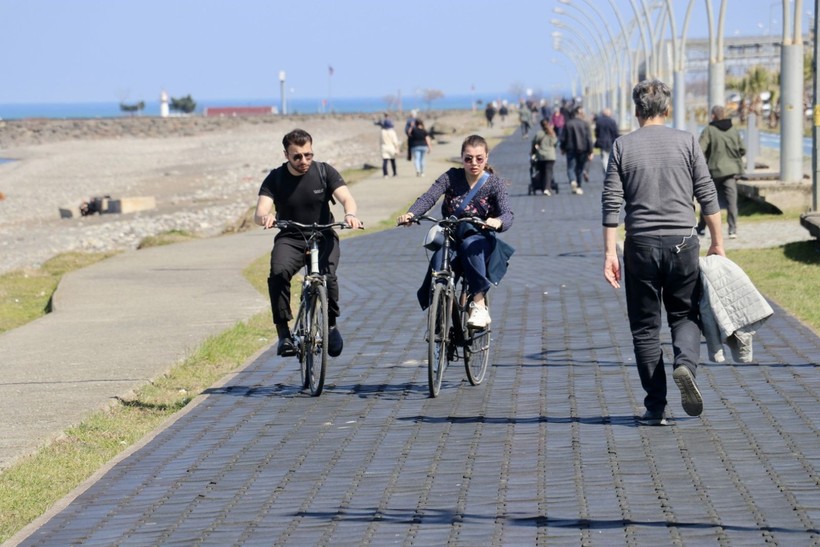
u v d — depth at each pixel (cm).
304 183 2348
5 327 3881
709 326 1888
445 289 2234
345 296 3762
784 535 1398
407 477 1727
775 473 1645
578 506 1548
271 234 6144
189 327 3278
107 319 3481
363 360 2659
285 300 2370
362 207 7581
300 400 2289
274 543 1479
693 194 1889
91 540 1528
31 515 1708
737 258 4150
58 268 5606
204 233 8019
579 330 2895
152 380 2614
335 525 1533
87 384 2569
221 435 2045
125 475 1828
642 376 1939
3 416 2300
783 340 2600
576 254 4628
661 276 1892
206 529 1548
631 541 1407
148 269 4738
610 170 1906
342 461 1834
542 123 7938
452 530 1484
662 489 1602
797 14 5919
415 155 10550
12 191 15000
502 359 2580
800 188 5753
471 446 1875
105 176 17450
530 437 1909
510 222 2253
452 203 2309
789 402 2045
